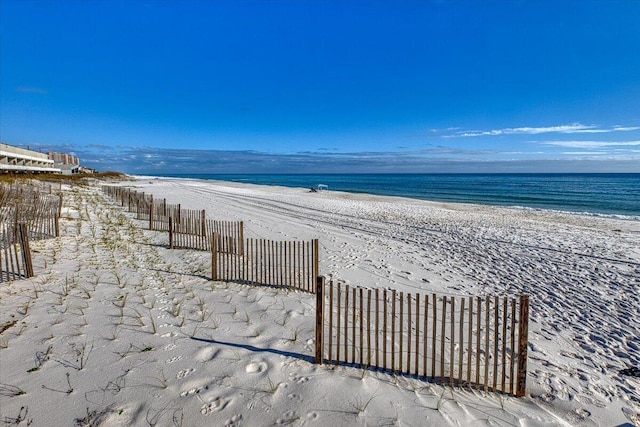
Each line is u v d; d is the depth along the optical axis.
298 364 4.61
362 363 4.66
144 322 5.70
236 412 3.65
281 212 23.48
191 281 8.02
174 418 3.56
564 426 3.82
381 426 3.51
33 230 12.08
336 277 9.15
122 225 15.12
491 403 4.09
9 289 6.95
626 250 14.12
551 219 24.22
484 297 8.41
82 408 3.68
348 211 25.56
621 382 4.98
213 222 12.88
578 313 7.62
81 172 79.69
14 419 3.51
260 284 8.03
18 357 4.57
